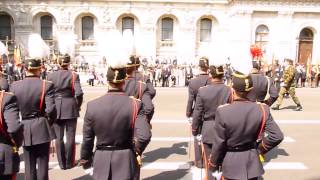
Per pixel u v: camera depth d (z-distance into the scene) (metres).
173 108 19.16
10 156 5.50
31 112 7.00
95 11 46.78
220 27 48.09
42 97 7.00
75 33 47.28
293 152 11.15
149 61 44.38
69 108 9.00
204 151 7.42
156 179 8.71
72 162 9.36
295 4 44.81
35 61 7.02
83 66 41.75
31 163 7.14
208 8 47.75
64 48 11.38
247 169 5.07
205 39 48.72
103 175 4.95
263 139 5.27
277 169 9.59
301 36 46.38
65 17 46.53
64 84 8.91
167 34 48.62
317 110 19.06
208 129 7.24
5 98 5.32
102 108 4.96
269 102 9.59
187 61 47.69
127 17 47.66
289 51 45.31
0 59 8.61
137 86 7.88
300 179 8.84
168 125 14.57
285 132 13.63
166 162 10.02
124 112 4.98
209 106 7.27
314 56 46.28
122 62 5.03
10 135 5.36
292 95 18.91
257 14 44.78
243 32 44.28
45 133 7.07
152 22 47.41
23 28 46.06
